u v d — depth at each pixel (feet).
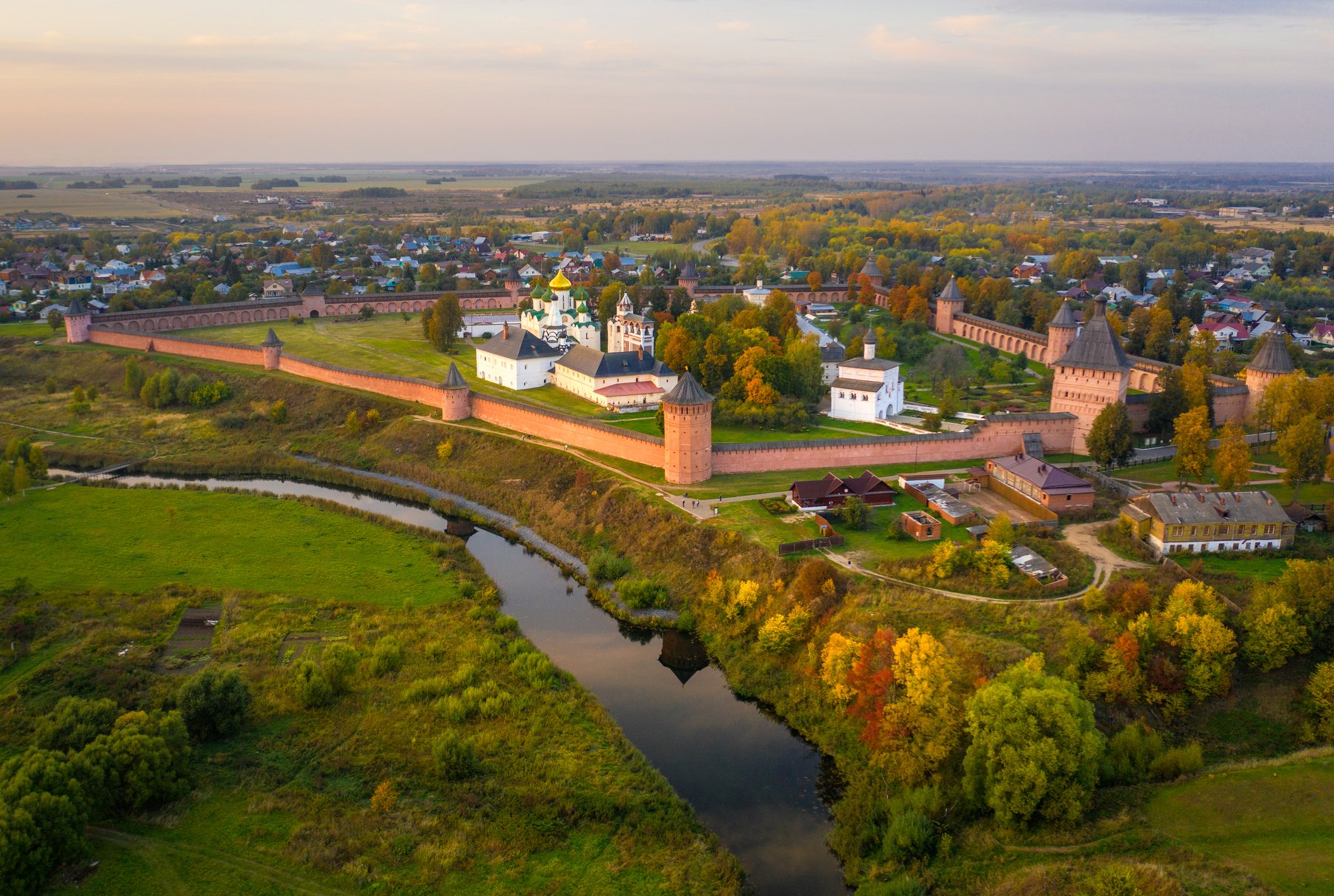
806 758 301.63
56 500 500.33
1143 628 301.22
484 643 349.61
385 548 442.91
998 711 258.78
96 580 397.60
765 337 646.74
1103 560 367.66
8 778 242.37
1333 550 366.02
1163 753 270.87
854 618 340.18
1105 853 238.48
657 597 392.06
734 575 387.55
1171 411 524.93
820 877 251.19
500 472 532.32
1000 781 250.98
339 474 562.25
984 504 435.53
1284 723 287.28
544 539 464.24
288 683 318.24
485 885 238.48
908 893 232.12
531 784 274.57
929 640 289.94
